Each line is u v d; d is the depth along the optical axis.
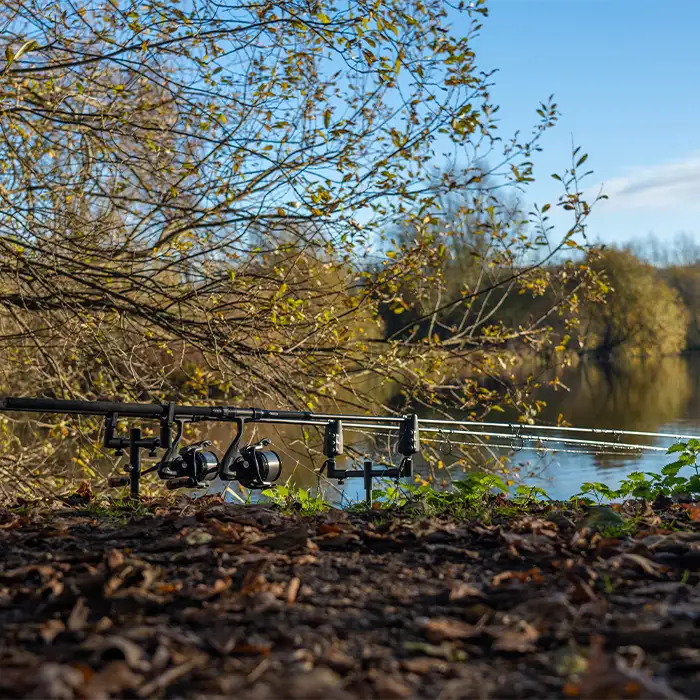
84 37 9.41
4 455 10.61
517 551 3.51
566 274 9.63
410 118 9.02
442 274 9.84
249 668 2.18
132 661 2.19
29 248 8.67
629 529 4.00
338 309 9.61
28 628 2.54
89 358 10.23
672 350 66.75
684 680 2.11
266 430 14.18
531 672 2.19
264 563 3.16
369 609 2.75
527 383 9.88
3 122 8.42
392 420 5.52
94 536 3.92
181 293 9.44
